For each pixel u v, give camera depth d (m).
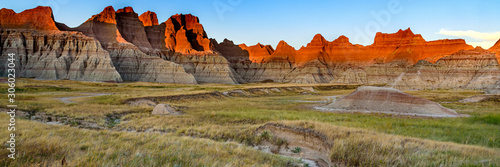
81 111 32.72
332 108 46.22
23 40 134.38
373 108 43.81
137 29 189.38
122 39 168.88
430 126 25.97
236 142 18.44
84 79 129.00
